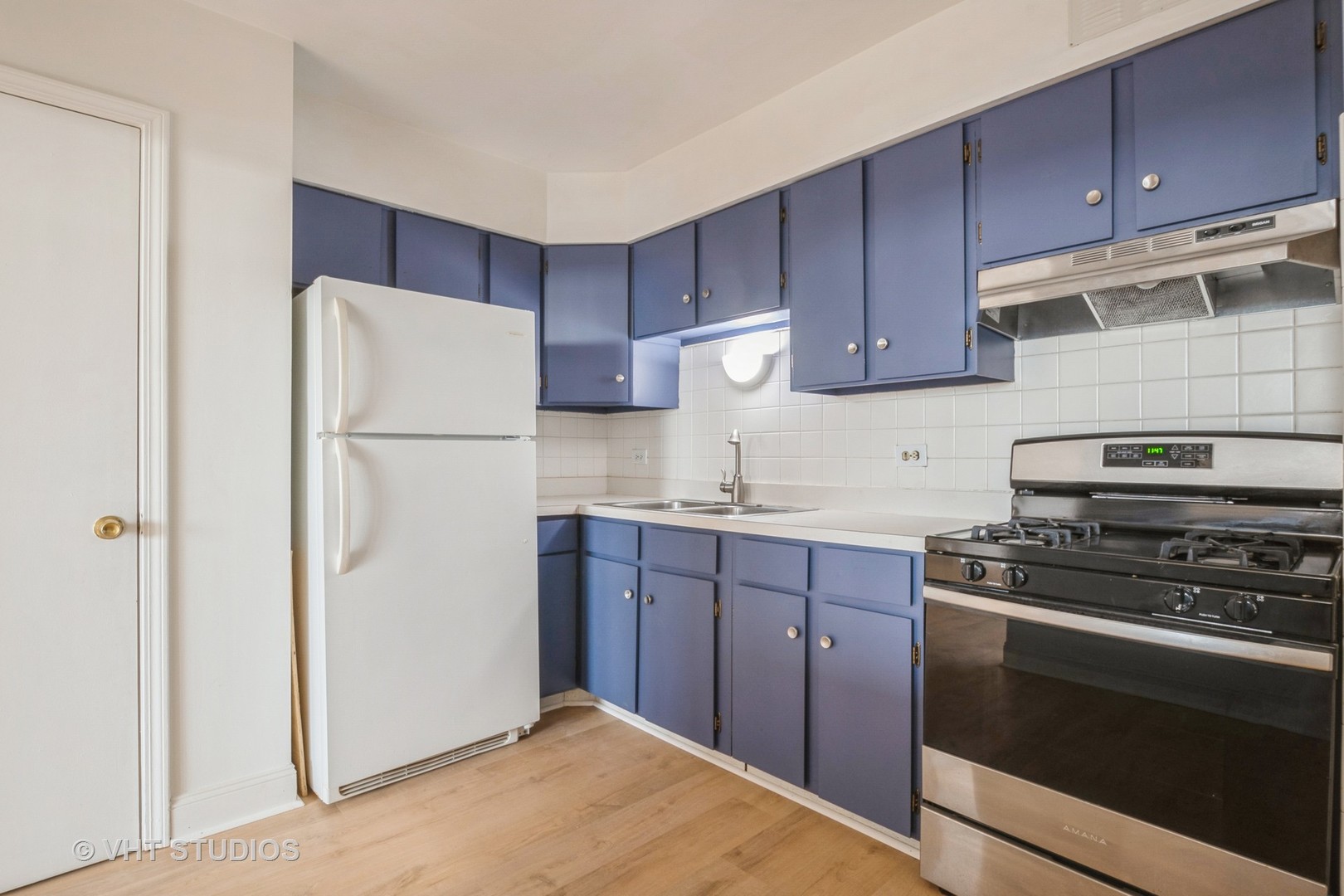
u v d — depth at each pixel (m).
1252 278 1.54
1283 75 1.37
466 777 2.14
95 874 1.65
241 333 1.92
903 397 2.29
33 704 1.61
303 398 2.09
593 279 2.98
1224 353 1.65
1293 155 1.35
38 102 1.62
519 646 2.38
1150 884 1.29
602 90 2.33
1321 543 1.42
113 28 1.73
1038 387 1.97
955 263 1.90
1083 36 1.62
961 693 1.57
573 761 2.26
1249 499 1.53
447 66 2.19
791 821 1.90
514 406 2.37
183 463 1.82
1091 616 1.35
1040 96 1.73
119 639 1.72
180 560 1.82
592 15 1.92
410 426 2.11
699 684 2.24
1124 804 1.32
